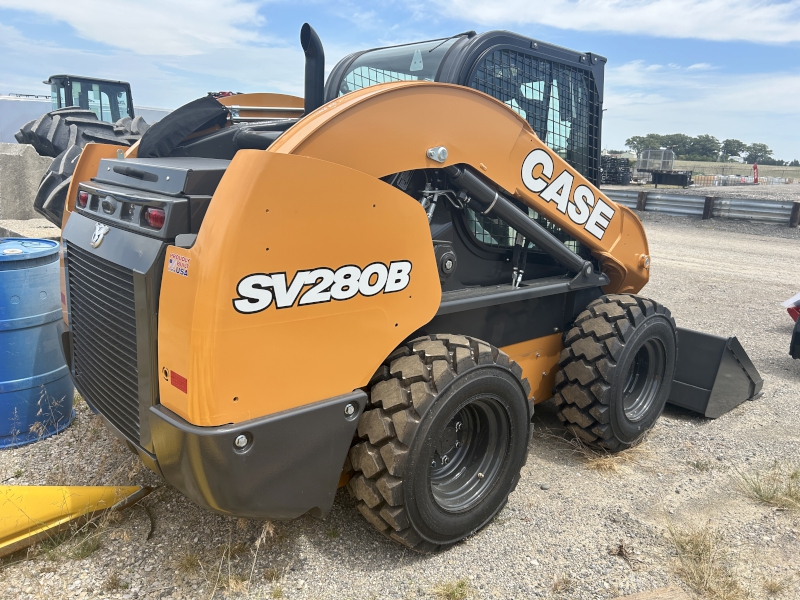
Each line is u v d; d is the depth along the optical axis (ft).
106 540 8.66
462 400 8.25
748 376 14.82
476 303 9.61
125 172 8.38
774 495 10.46
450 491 8.93
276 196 6.46
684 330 14.12
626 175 100.42
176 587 7.77
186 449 6.51
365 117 7.57
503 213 9.84
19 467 10.61
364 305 7.59
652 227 50.98
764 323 22.70
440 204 9.62
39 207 17.33
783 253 39.29
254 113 14.52
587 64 12.14
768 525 9.80
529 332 11.38
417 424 7.77
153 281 6.79
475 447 9.36
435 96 8.36
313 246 6.89
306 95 9.44
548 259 12.03
